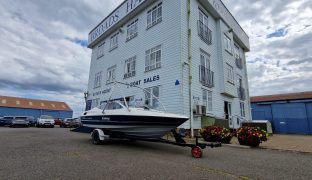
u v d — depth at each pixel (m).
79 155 5.31
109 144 7.70
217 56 15.06
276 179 3.62
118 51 17.36
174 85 11.37
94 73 21.05
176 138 6.29
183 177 3.59
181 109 10.73
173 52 11.93
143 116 6.43
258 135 7.77
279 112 20.45
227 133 8.88
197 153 5.42
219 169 4.22
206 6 14.34
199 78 12.45
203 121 11.66
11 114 41.47
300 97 20.73
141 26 15.08
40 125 25.42
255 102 22.80
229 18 17.27
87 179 3.36
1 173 3.62
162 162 4.73
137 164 4.46
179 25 11.95
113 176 3.54
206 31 14.09
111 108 7.91
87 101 21.16
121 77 16.17
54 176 3.48
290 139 11.86
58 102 52.25
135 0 15.34
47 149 6.13
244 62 20.83
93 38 21.62
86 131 9.24
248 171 4.12
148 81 13.23
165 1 13.31
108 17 19.08
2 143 7.23
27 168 3.95
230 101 15.84
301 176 3.83
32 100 48.09
